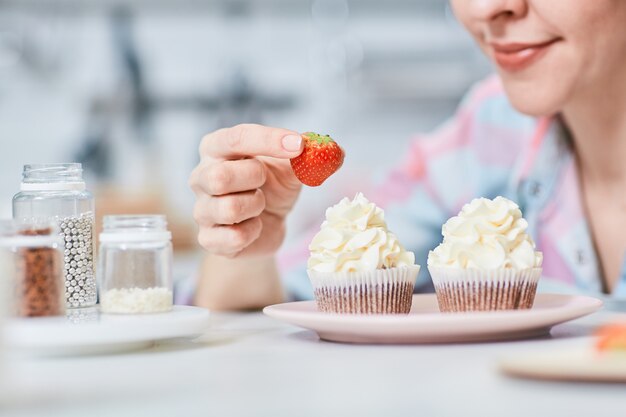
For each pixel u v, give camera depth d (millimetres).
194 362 997
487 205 1263
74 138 4227
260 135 1357
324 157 1346
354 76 4340
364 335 1095
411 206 2336
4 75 4176
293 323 1161
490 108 2268
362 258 1248
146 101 4270
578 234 1935
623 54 1621
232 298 1710
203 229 1487
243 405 750
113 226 1206
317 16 4332
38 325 1033
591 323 1286
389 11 4336
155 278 1203
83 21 4230
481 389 804
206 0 4289
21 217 1270
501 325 1066
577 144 1923
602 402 741
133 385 849
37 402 774
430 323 1052
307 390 816
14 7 4156
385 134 4340
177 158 4270
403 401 757
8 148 4199
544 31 1568
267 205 1560
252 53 4328
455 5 1712
